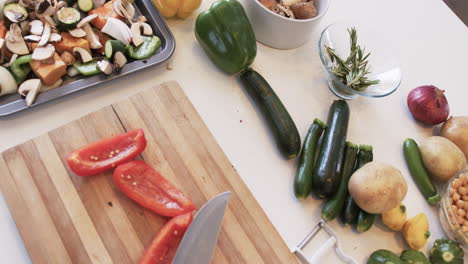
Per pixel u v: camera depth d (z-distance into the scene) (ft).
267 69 3.38
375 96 3.07
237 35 2.95
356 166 2.86
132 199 2.34
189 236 2.17
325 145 2.84
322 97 3.36
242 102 3.16
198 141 2.62
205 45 3.10
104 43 2.98
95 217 2.27
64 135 2.45
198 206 2.45
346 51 3.43
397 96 3.55
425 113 3.26
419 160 3.05
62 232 2.21
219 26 2.96
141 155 2.50
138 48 2.96
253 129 3.06
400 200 2.59
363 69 3.07
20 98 2.62
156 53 3.05
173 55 3.22
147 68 2.93
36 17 2.78
